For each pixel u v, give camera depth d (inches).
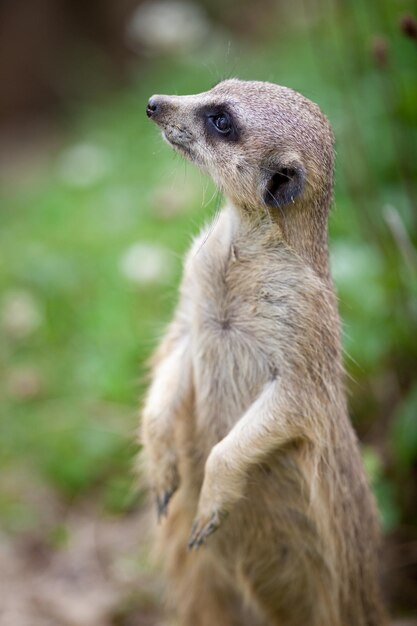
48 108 674.8
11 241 408.2
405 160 278.5
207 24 543.5
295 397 197.0
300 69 431.2
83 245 383.2
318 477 204.8
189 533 227.5
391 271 267.3
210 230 204.8
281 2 569.0
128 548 282.0
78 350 332.2
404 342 271.4
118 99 557.0
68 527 287.4
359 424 287.9
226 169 196.2
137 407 302.8
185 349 212.7
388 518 253.8
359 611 230.4
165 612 264.7
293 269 195.9
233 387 205.2
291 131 190.9
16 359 332.5
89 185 441.1
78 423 304.5
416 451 259.1
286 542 220.4
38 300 351.3
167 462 211.8
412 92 293.4
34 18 685.9
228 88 201.0
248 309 199.2
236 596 245.6
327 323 198.7
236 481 195.9
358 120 316.5
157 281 337.1
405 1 309.4
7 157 585.3
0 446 303.7
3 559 276.1
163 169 419.5
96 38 677.9
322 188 194.2
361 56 335.6
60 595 268.5
